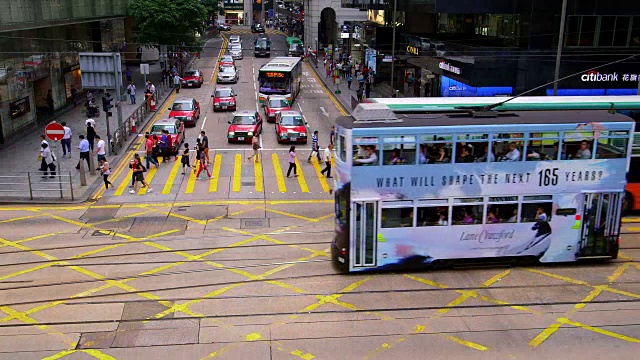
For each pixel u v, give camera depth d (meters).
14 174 23.50
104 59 26.92
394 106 15.61
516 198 14.38
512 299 13.35
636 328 12.12
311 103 43.06
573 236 14.80
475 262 14.77
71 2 31.30
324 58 71.88
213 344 11.41
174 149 27.11
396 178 13.88
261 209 19.97
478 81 30.45
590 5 28.39
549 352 11.20
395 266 14.40
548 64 29.69
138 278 14.31
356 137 13.59
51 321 12.21
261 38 73.06
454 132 13.78
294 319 12.40
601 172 14.49
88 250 16.08
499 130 13.91
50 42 35.12
